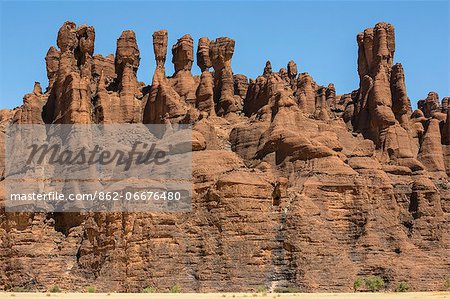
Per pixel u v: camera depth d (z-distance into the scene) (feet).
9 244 317.22
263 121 344.08
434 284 296.30
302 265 287.89
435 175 349.00
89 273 309.83
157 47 372.99
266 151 329.93
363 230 307.37
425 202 324.80
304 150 320.91
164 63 374.22
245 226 293.84
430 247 316.40
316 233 294.66
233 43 387.14
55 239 323.16
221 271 288.71
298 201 300.20
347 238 306.14
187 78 379.76
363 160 328.90
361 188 313.12
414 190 328.90
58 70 372.58
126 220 300.81
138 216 298.97
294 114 339.16
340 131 350.23
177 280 288.92
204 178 306.76
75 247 319.47
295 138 323.98
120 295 265.95
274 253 293.23
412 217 324.60
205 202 302.66
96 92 371.76
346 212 310.24
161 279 288.51
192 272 291.79
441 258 310.24
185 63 382.42
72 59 373.81
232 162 313.53
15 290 307.78
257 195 299.99
